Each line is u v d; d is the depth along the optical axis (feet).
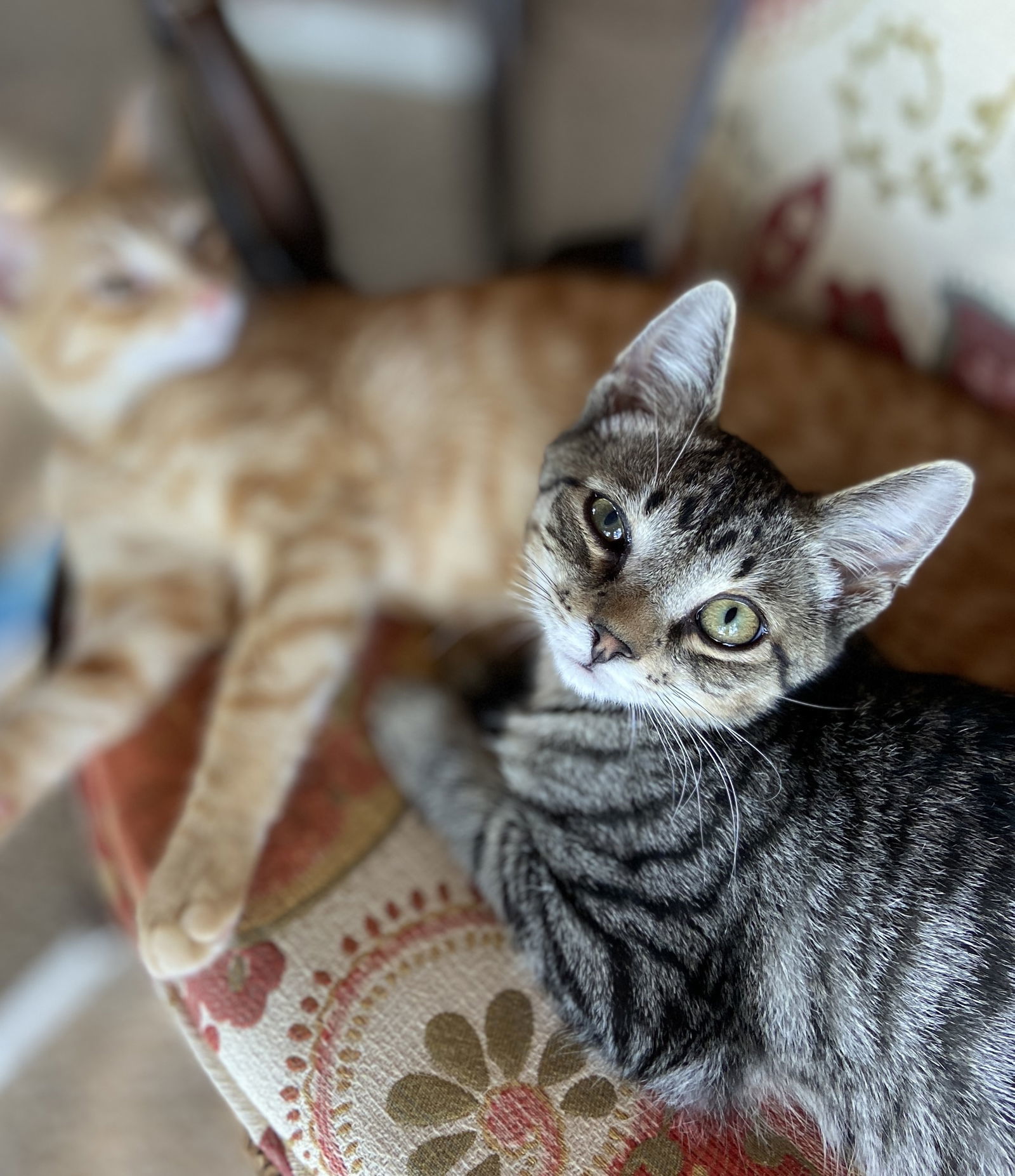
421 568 1.12
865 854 0.70
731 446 0.77
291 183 1.35
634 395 0.80
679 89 1.83
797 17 0.96
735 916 0.73
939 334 0.93
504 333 1.09
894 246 0.93
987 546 0.90
